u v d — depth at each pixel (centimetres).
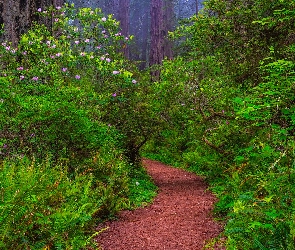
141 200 702
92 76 941
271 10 702
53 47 888
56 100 636
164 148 1437
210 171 907
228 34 792
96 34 1059
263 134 531
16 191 373
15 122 597
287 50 567
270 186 363
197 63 919
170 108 1016
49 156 595
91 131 671
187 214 606
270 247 310
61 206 443
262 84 454
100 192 601
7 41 961
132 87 950
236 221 380
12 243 353
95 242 470
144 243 473
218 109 816
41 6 1104
